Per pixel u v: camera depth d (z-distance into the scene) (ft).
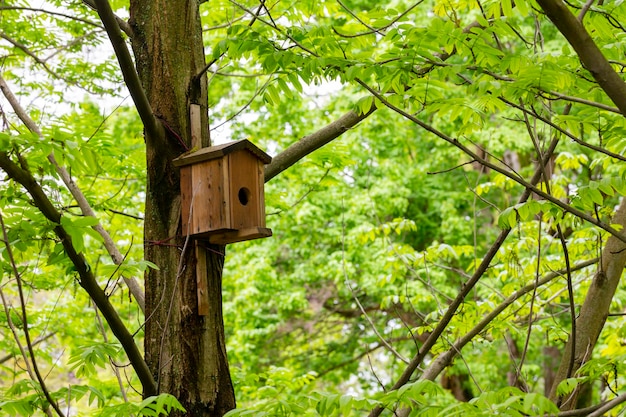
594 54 13.92
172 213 19.39
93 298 15.78
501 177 30.01
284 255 71.56
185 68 20.33
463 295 21.56
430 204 69.41
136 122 67.31
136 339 54.08
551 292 32.09
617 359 18.20
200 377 18.40
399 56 16.52
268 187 63.57
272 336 71.41
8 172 14.49
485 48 16.24
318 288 74.95
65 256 16.26
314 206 61.52
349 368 72.33
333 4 28.07
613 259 23.77
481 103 16.85
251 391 36.06
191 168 19.39
